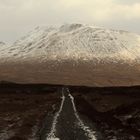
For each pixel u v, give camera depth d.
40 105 84.00
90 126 45.31
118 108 61.00
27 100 99.81
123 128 42.34
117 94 120.12
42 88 166.62
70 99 103.69
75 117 56.81
